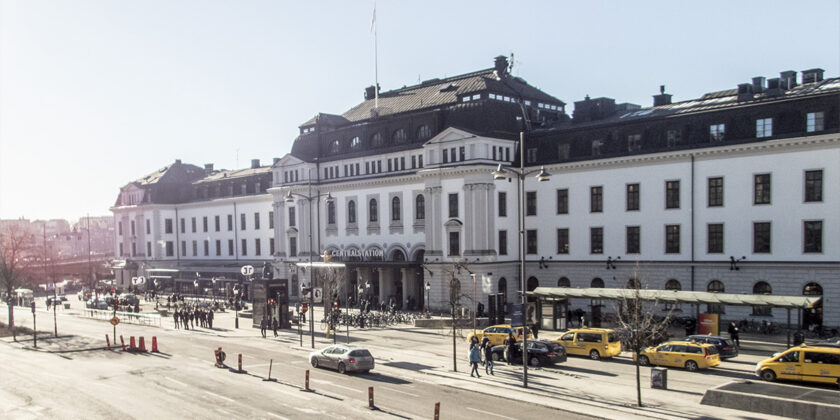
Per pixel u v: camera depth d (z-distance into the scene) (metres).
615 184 60.81
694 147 55.66
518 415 27.44
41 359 45.09
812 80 57.66
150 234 114.62
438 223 67.38
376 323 59.72
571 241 63.84
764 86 59.94
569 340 42.31
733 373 36.00
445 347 46.69
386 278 74.62
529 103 75.62
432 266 67.50
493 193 65.06
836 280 49.09
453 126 67.44
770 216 52.09
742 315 53.62
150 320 69.06
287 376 36.81
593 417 27.00
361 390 32.84
